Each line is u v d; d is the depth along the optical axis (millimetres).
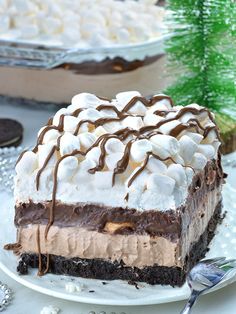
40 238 352
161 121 370
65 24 578
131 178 335
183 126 365
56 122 377
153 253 343
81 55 543
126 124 370
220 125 496
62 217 347
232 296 346
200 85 499
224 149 498
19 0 584
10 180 454
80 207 344
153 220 338
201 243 371
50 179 344
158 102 400
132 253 345
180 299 333
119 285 347
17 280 350
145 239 341
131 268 348
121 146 347
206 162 365
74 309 340
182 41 491
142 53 545
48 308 337
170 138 349
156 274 346
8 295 348
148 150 340
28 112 586
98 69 549
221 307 339
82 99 392
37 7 596
